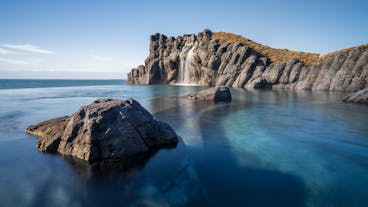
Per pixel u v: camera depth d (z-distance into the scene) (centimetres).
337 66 5366
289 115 2392
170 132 1480
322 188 963
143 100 3625
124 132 1254
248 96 4203
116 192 916
